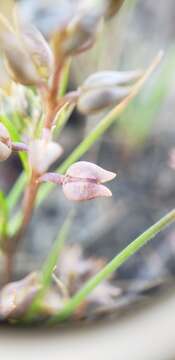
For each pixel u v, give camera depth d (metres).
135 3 0.18
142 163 0.16
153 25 0.17
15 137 0.09
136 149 0.16
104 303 0.11
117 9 0.07
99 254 0.14
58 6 0.07
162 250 0.14
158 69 0.16
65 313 0.10
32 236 0.14
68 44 0.08
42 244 0.14
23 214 0.10
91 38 0.08
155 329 0.07
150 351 0.07
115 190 0.15
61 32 0.08
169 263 0.14
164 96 0.16
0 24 0.08
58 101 0.08
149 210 0.15
